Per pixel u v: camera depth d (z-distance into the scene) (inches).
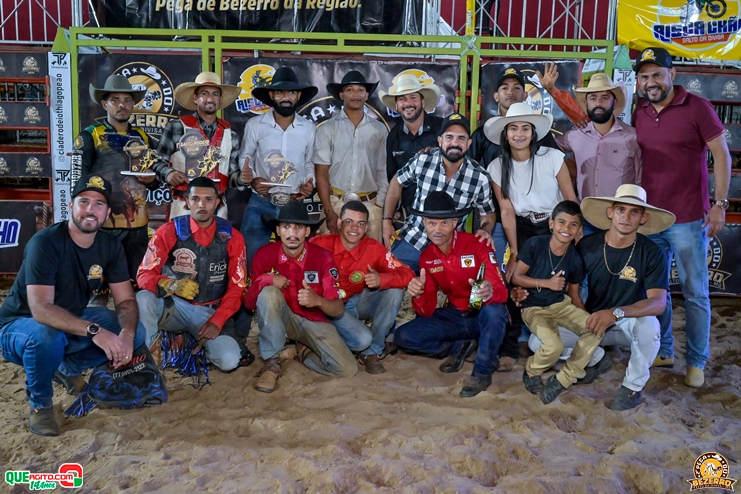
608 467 133.6
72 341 158.1
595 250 181.8
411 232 204.4
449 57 289.4
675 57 286.4
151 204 266.5
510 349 206.5
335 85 229.6
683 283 190.7
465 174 199.2
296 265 183.3
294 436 148.7
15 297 153.6
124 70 258.5
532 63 260.5
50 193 286.0
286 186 216.8
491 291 177.3
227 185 227.0
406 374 191.8
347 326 188.7
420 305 197.3
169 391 175.8
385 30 264.7
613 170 198.2
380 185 236.1
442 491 124.3
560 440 148.9
